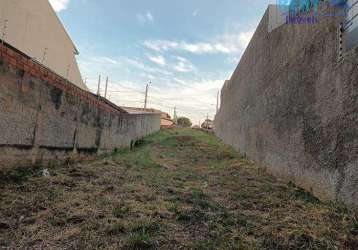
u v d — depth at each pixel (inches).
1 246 92.4
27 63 176.7
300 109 199.3
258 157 317.7
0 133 154.8
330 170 153.2
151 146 519.2
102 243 98.3
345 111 140.5
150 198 159.5
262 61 331.9
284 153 228.4
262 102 316.2
